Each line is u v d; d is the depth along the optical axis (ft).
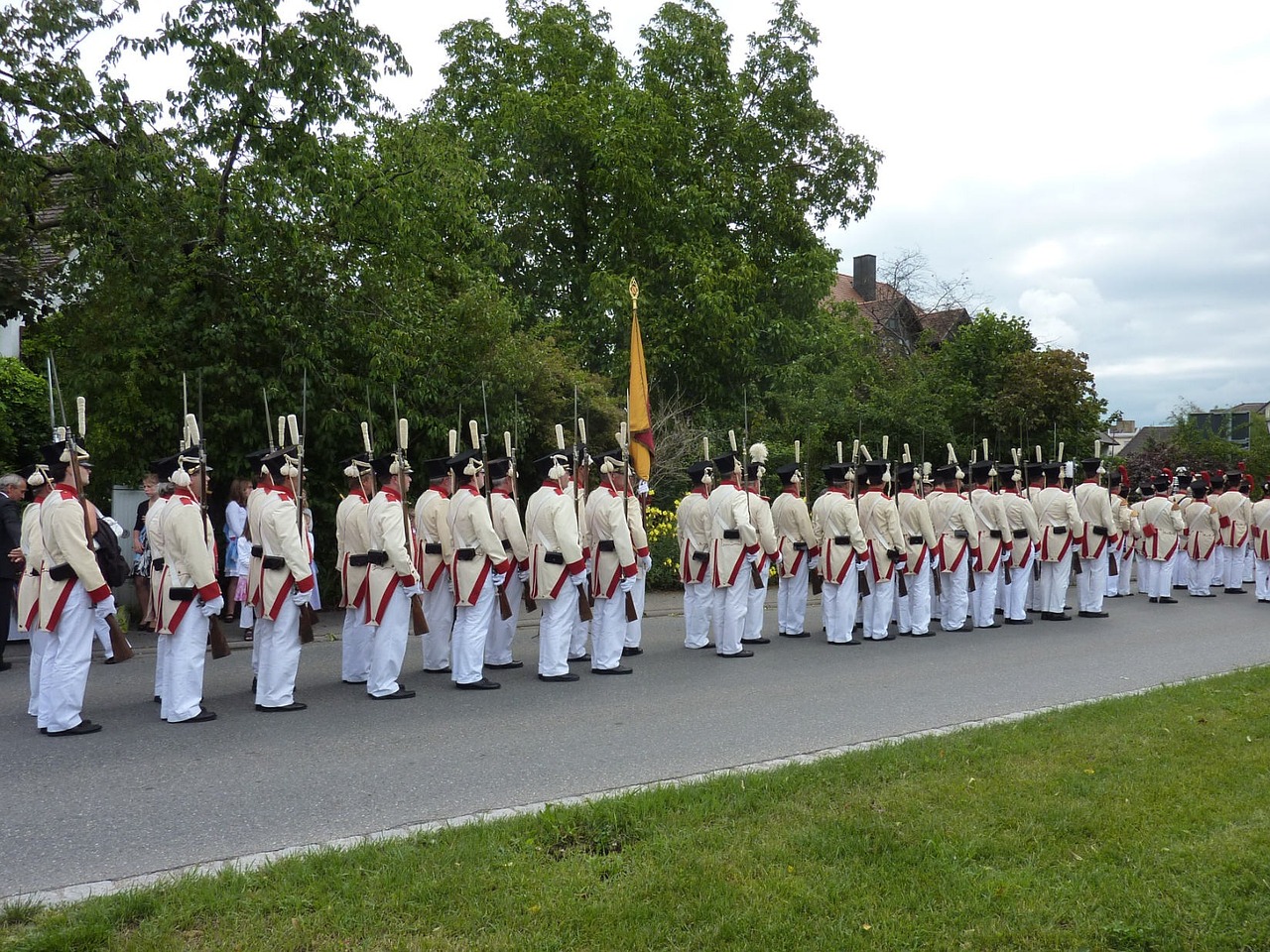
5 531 35.19
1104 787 19.08
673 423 71.87
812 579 40.98
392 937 13.34
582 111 75.41
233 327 44.80
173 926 13.61
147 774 21.56
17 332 57.06
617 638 34.01
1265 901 14.19
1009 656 37.11
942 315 119.03
